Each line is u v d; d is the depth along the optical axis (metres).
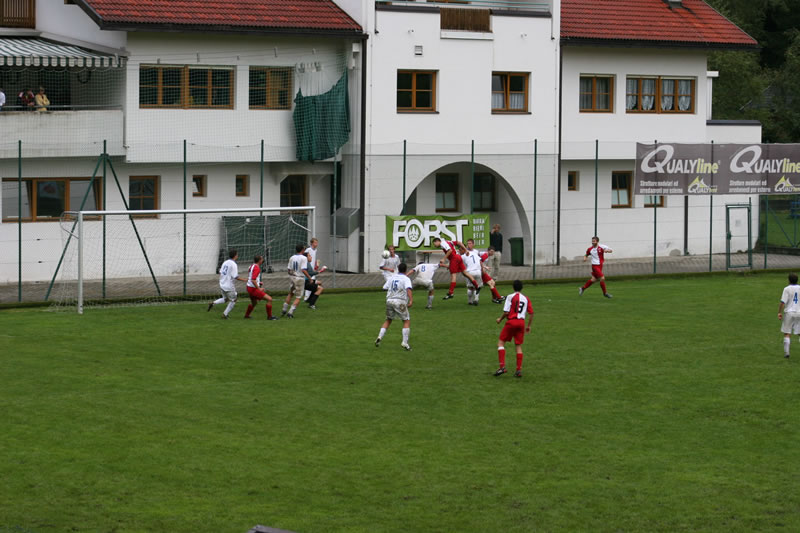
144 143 46.00
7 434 22.58
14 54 41.94
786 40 97.00
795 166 53.84
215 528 18.00
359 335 34.16
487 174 56.03
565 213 56.59
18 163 41.28
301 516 18.67
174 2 47.47
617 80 57.75
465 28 52.28
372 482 20.48
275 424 24.08
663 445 23.19
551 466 21.62
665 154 50.56
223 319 36.78
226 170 48.62
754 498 20.02
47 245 44.69
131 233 45.88
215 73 47.69
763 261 57.34
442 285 46.56
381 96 50.53
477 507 19.31
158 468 20.84
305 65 49.41
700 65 60.19
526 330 29.02
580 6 58.44
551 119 54.84
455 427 24.22
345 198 51.09
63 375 27.77
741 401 26.81
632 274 51.22
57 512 18.47
